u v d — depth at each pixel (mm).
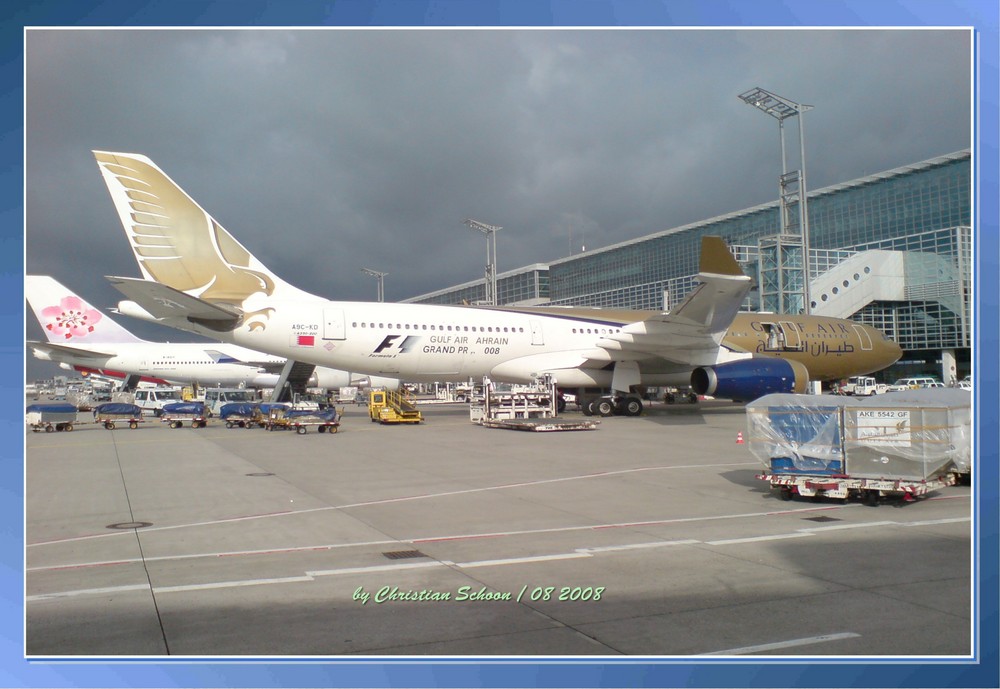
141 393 43719
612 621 6281
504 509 11320
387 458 18109
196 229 26891
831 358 34906
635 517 10633
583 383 31156
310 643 5887
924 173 57000
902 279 57875
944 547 8703
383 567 8008
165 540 9484
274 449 20938
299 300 28312
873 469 11344
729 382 28203
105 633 6133
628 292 81125
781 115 52906
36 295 53562
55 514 11312
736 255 63812
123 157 26047
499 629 6141
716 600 6773
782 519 10438
